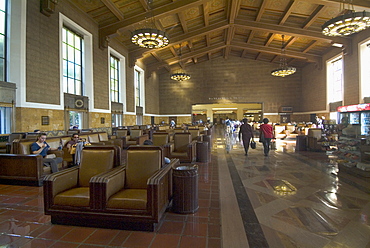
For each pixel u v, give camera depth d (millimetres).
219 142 12836
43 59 8273
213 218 3021
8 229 2734
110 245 2363
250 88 23484
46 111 8352
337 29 9539
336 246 2338
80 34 11164
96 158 3270
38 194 4129
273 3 12906
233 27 16375
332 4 10648
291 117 22891
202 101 24172
